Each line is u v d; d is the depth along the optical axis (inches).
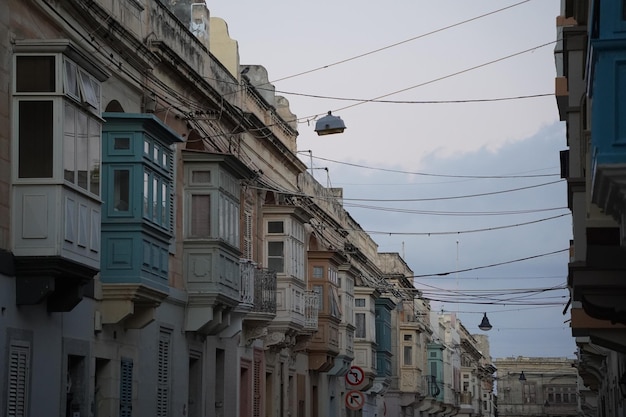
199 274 1248.8
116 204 1035.3
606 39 579.5
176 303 1220.5
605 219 807.1
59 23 936.9
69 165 869.2
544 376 6432.1
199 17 1439.5
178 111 1237.7
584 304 906.7
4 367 818.2
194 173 1266.0
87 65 910.4
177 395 1227.2
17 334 842.2
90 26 1010.7
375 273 2810.0
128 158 1039.0
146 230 1047.6
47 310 896.9
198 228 1258.0
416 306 3563.0
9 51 851.4
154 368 1156.5
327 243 2144.4
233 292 1307.8
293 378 1835.6
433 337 4045.3
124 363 1076.5
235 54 1557.6
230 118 1425.9
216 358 1406.3
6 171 840.3
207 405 1343.5
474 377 5423.2
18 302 842.8
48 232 842.8
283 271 1662.2
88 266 895.1
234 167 1305.4
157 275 1083.3
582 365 2095.2
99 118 941.2
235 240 1333.7
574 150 930.1
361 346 2454.5
